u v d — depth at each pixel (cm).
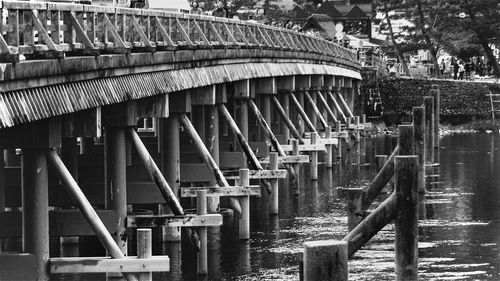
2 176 3175
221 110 5053
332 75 8331
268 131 5822
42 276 3014
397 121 10219
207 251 4225
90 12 3159
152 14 3894
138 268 3016
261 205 5394
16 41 2669
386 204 3000
